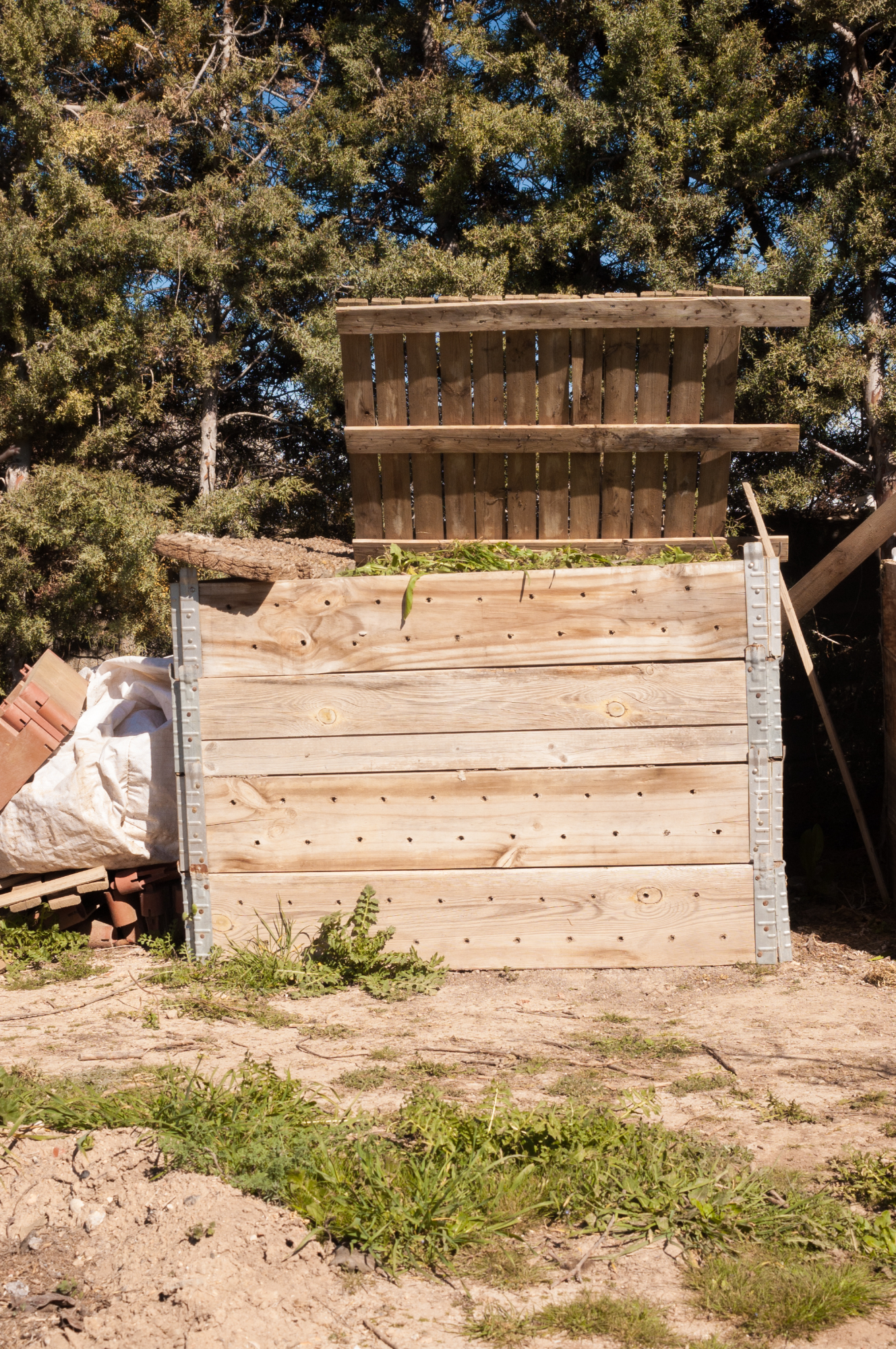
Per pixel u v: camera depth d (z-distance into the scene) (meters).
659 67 10.90
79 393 12.44
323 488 13.91
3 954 6.20
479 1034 4.81
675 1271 2.94
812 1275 2.83
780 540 6.00
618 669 5.72
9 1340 2.58
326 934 5.71
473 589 5.77
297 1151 3.34
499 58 12.45
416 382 6.17
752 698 5.70
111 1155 3.37
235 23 14.31
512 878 5.77
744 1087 4.12
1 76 12.77
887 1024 4.85
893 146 9.85
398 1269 2.93
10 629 12.28
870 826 9.12
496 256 11.79
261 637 5.86
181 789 5.93
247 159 13.70
